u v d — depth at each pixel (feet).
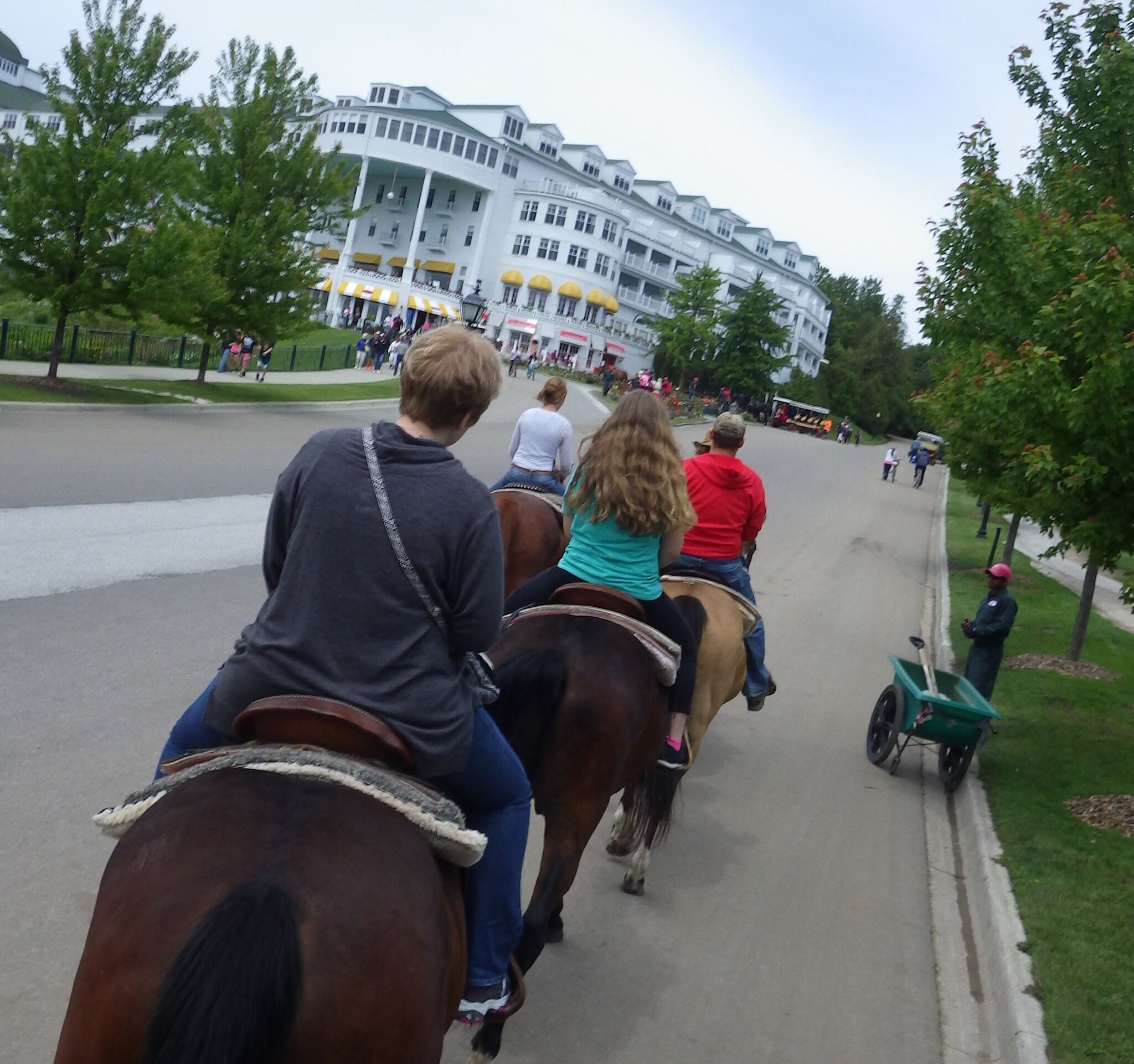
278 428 77.97
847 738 34.30
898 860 24.86
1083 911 21.65
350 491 8.54
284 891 6.97
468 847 8.52
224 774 8.05
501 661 14.15
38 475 44.32
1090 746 34.01
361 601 8.48
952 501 143.13
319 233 97.14
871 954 19.70
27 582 30.04
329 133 278.26
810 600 57.77
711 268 295.89
